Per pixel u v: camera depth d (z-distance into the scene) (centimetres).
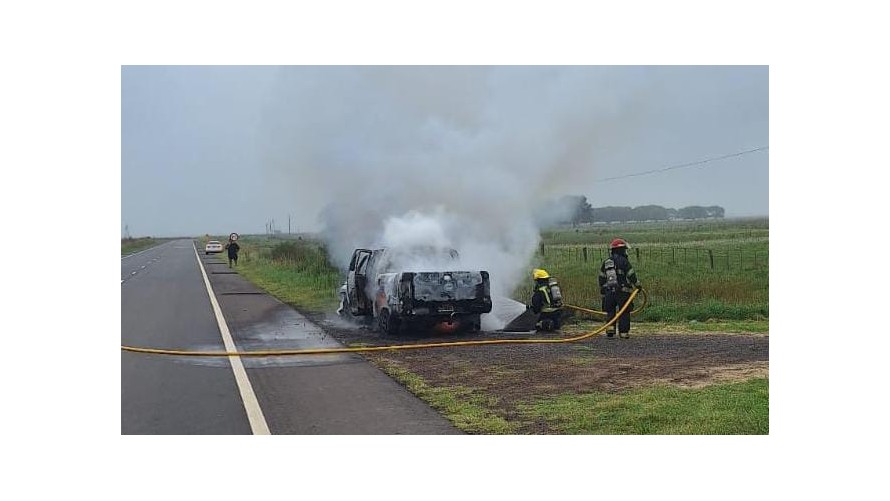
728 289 2006
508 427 824
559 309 1570
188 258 5931
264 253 5356
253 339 1471
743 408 882
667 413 866
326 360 1232
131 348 1335
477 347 1355
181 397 961
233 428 824
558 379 1062
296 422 843
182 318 1850
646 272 2780
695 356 1234
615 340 1434
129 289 2795
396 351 1319
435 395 963
